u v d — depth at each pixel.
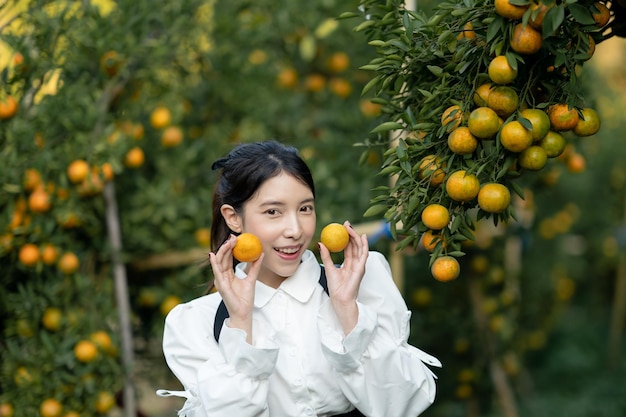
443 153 1.89
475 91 1.82
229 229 2.02
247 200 1.83
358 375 1.79
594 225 6.77
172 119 3.48
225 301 1.78
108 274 3.31
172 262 3.50
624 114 6.62
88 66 3.19
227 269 1.80
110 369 3.15
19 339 3.09
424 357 1.94
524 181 3.82
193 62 3.69
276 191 1.80
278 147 1.88
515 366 4.74
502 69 1.71
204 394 1.77
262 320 1.90
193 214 3.48
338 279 1.82
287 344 1.88
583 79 3.27
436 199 1.90
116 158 3.10
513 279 4.53
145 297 3.48
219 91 3.88
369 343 1.81
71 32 3.10
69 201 3.08
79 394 3.05
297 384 1.84
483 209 1.82
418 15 1.97
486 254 4.33
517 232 4.30
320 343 1.87
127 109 3.38
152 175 3.64
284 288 1.92
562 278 6.15
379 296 1.91
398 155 1.88
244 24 3.88
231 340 1.77
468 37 1.94
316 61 4.21
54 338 3.09
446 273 1.87
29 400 3.00
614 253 6.75
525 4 1.62
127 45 3.16
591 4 1.73
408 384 1.82
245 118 3.97
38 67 3.00
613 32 1.99
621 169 6.49
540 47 1.70
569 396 5.29
